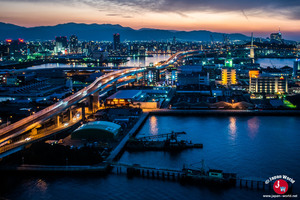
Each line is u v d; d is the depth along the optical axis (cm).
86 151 16188
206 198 12669
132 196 12988
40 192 13425
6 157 16250
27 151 16362
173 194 13062
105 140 19162
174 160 16462
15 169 15425
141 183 14150
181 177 14388
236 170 14938
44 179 14625
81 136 19388
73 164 15662
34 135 18525
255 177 14012
